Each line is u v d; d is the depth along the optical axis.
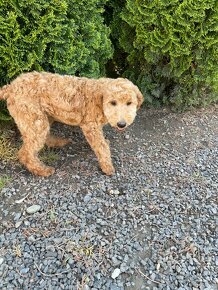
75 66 1.41
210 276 0.99
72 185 1.24
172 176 1.32
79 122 1.23
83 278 0.96
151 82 1.69
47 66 1.36
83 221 1.10
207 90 1.71
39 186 1.23
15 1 1.19
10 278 0.96
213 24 1.42
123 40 1.64
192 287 0.96
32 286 0.94
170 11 1.42
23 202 1.17
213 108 1.79
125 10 1.55
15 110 1.18
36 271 0.97
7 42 1.22
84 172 1.30
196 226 1.12
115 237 1.06
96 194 1.20
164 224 1.12
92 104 1.17
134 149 1.47
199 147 1.50
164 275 0.98
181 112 1.73
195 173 1.34
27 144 1.22
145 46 1.54
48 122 1.24
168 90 1.73
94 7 1.45
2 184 1.24
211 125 1.66
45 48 1.28
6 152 1.37
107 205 1.16
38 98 1.18
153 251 1.04
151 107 1.74
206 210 1.18
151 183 1.28
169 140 1.54
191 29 1.43
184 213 1.16
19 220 1.11
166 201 1.20
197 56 1.49
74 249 1.02
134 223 1.11
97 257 1.00
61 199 1.18
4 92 1.19
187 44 1.45
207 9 1.42
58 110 1.20
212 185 1.29
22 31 1.24
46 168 1.28
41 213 1.13
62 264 0.99
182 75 1.61
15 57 1.25
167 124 1.64
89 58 1.49
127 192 1.22
